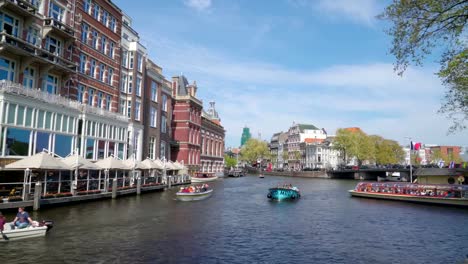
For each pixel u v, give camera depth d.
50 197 24.47
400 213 30.14
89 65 35.97
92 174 33.38
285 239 18.59
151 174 48.56
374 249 17.02
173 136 69.12
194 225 21.41
